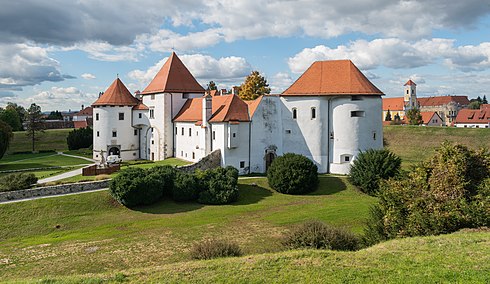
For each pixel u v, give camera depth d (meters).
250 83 83.00
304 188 44.69
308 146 52.66
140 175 40.22
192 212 37.78
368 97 51.25
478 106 158.50
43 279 16.55
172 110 62.53
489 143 81.50
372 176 43.91
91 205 37.78
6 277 22.34
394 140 89.94
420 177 23.89
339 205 39.19
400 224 22.31
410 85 153.62
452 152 23.61
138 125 65.81
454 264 15.16
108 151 64.31
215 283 14.96
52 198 37.97
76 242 29.08
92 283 15.59
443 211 21.02
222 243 21.80
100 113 64.19
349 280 14.52
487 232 19.34
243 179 48.31
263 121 52.50
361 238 24.36
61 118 179.25
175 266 17.27
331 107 52.28
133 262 24.30
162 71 65.56
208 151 52.34
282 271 15.70
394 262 15.90
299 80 54.25
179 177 41.91
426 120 125.81
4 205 35.59
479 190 21.58
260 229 31.58
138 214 37.16
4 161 68.19
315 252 17.80
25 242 29.73
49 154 79.38
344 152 51.38
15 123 115.81
